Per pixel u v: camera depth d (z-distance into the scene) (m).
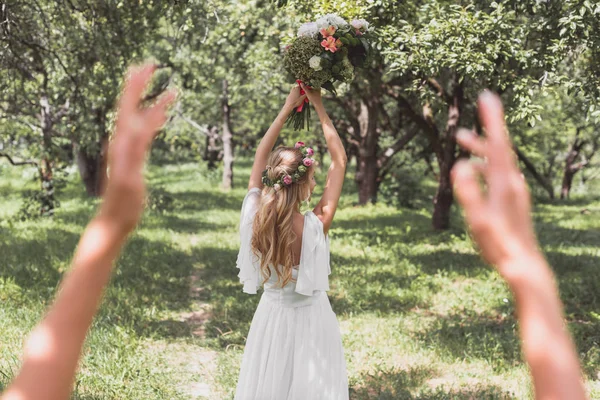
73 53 10.81
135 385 5.20
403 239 13.66
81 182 26.50
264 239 3.01
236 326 7.13
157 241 12.27
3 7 8.90
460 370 5.93
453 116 13.84
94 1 9.73
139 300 7.78
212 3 8.31
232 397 5.12
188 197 22.89
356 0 6.87
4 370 4.92
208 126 32.31
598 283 8.93
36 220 14.58
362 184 20.80
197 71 17.88
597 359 6.00
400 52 7.04
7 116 14.46
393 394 5.16
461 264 10.85
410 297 8.55
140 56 10.20
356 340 6.66
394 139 22.00
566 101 17.95
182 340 6.54
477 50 7.16
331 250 12.20
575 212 21.52
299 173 3.00
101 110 15.20
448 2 8.77
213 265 10.46
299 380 3.03
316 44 3.32
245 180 31.39
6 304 6.96
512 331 7.00
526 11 7.50
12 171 28.28
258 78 13.50
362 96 17.28
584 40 6.67
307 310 3.11
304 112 3.41
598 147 28.09
